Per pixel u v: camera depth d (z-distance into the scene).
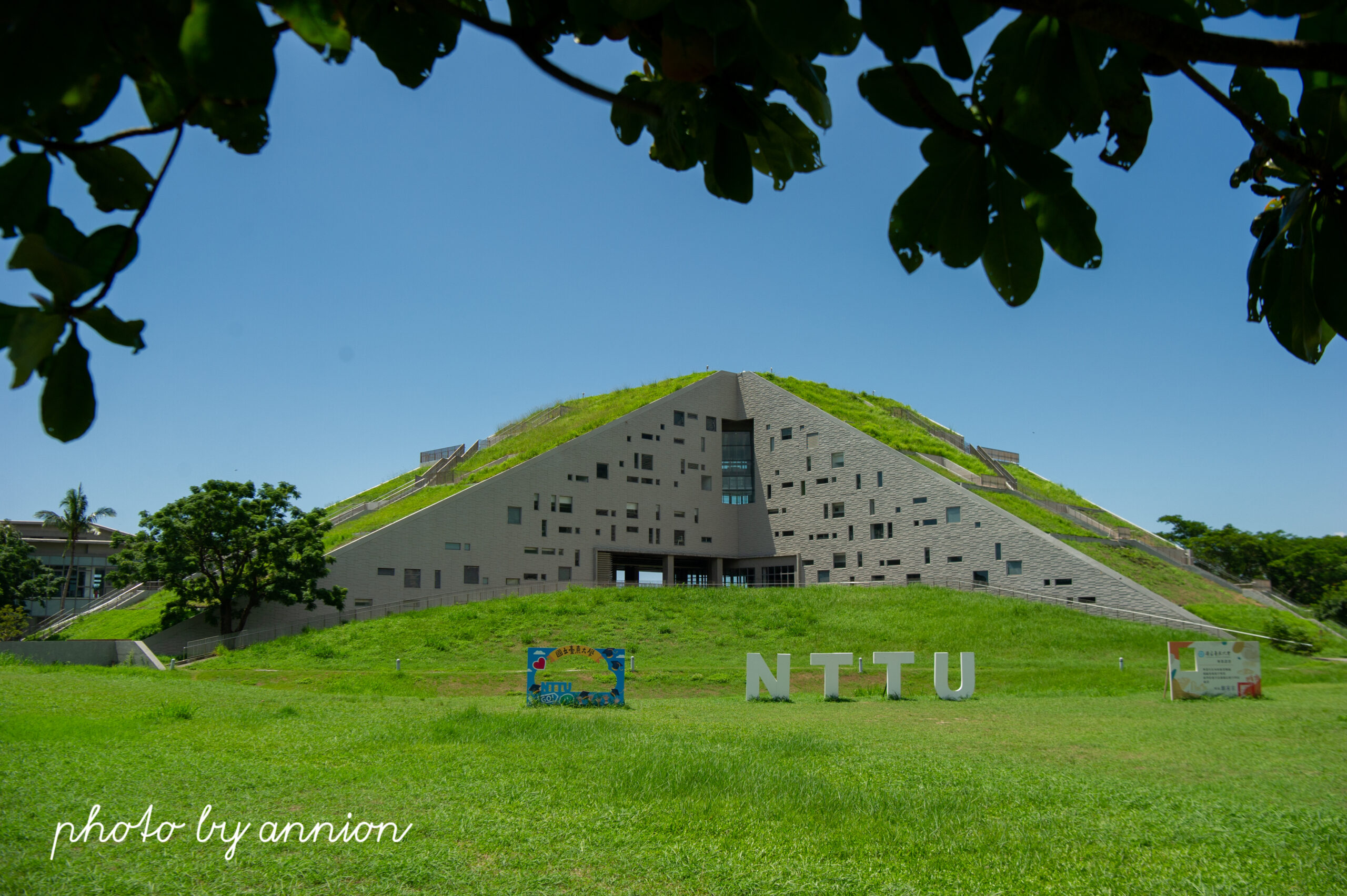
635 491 66.38
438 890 7.14
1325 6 1.59
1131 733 18.03
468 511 57.75
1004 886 7.50
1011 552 55.00
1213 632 45.47
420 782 11.30
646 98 2.04
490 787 10.98
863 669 38.69
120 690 23.75
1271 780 12.57
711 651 44.28
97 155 1.58
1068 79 1.71
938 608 51.06
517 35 1.70
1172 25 1.47
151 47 1.32
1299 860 8.34
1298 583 73.81
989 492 62.81
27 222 1.56
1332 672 35.88
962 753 15.04
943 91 1.57
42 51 1.18
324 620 50.72
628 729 17.53
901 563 60.69
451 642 44.75
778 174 1.98
